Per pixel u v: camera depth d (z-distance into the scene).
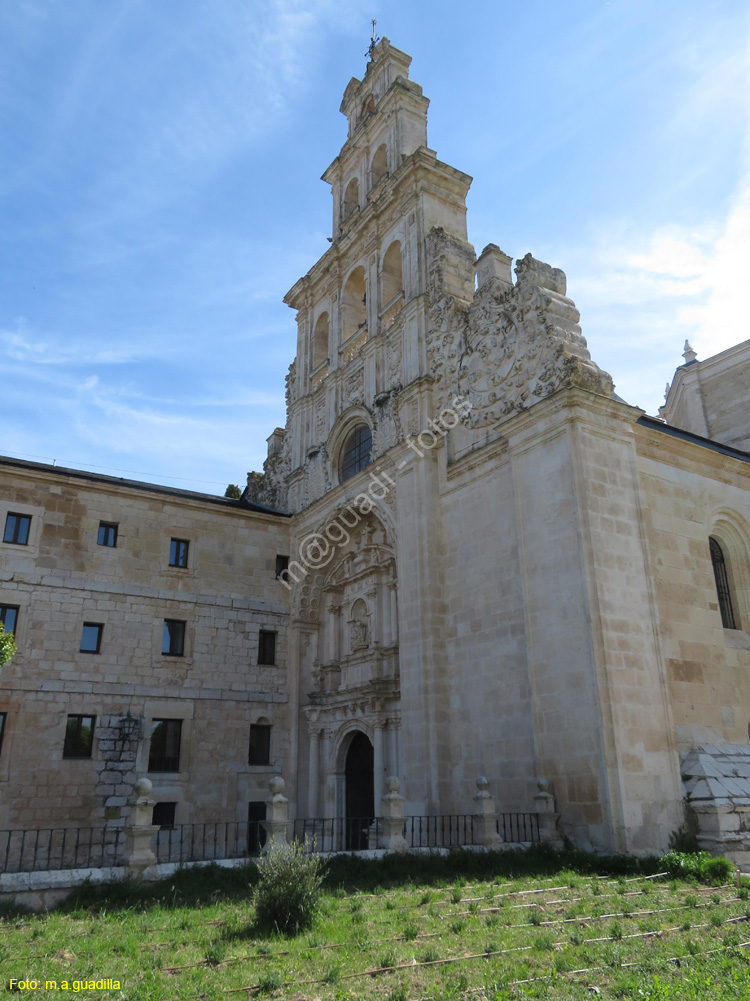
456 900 11.70
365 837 26.03
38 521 27.20
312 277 36.06
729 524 23.39
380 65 35.44
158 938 9.58
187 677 28.52
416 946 9.21
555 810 16.89
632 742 16.52
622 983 7.77
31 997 7.41
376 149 34.09
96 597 27.55
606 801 15.80
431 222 28.31
